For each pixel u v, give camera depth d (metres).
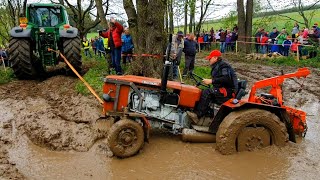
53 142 5.99
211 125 5.84
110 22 10.09
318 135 6.46
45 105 7.95
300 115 6.16
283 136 5.73
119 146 5.47
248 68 14.69
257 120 5.59
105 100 5.93
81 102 8.03
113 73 10.65
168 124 6.13
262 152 5.61
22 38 10.45
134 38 9.77
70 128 6.56
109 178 4.90
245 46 21.06
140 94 5.92
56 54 11.23
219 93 6.05
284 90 10.24
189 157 5.52
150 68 9.23
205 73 11.73
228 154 5.57
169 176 4.94
